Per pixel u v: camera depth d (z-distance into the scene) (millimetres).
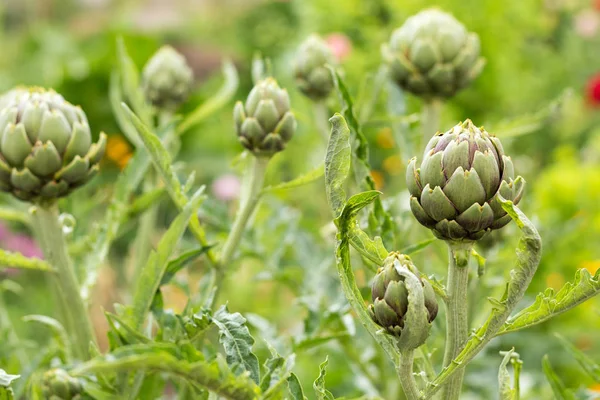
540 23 3631
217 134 3895
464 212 1329
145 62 4129
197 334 1438
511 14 3477
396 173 3180
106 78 3848
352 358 1740
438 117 1746
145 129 1474
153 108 1896
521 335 2254
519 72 3604
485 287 1800
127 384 1484
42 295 2625
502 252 1766
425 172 1338
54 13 6398
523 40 3834
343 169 1363
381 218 1502
